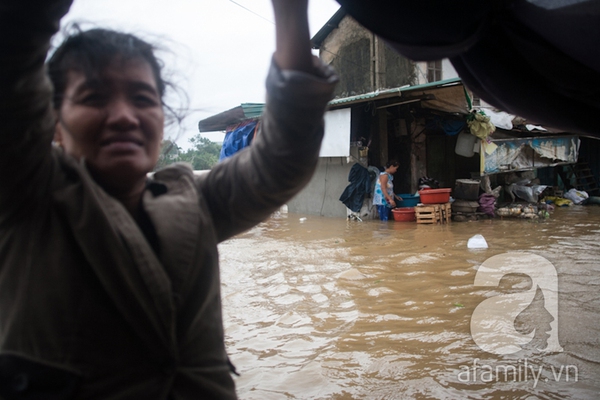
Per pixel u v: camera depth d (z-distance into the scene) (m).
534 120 2.62
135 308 1.06
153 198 1.22
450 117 14.36
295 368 3.92
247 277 7.11
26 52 0.91
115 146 1.11
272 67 1.17
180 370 1.11
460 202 12.94
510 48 2.34
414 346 4.24
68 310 1.02
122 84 1.14
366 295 5.87
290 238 10.96
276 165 1.26
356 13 1.66
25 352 1.01
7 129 0.94
